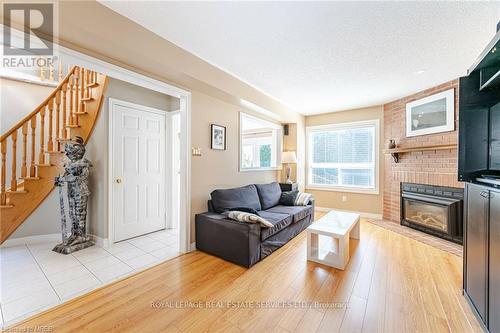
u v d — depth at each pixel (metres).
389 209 4.34
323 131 5.25
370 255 2.75
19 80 3.32
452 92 3.19
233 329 1.53
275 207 3.86
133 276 2.21
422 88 3.52
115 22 1.77
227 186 3.56
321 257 2.63
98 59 1.95
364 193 4.72
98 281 2.11
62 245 2.82
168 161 3.86
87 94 3.18
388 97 3.99
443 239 3.30
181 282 2.11
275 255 2.75
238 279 2.17
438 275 2.25
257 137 5.38
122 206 3.21
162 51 2.12
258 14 1.78
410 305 1.78
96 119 3.07
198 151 3.01
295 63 2.67
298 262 2.55
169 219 3.86
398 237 3.42
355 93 3.77
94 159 3.11
